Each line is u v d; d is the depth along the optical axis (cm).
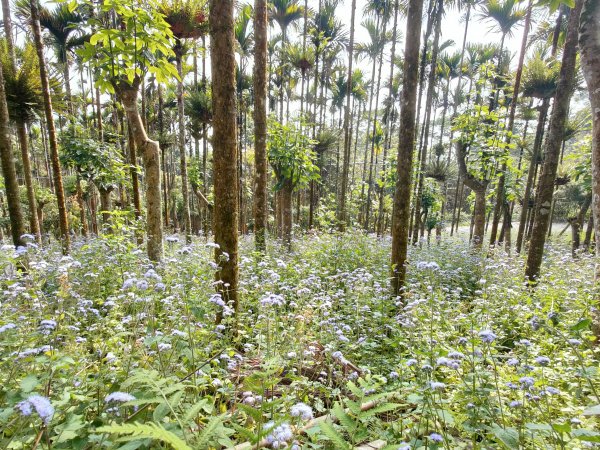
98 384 200
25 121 866
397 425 232
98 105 1230
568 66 568
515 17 1345
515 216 3141
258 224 777
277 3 1652
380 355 369
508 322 429
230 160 403
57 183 757
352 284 523
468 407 220
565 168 1480
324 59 1884
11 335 244
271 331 342
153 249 595
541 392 225
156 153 598
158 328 305
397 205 547
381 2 1630
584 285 558
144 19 443
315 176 1062
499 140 1077
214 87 395
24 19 1150
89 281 459
